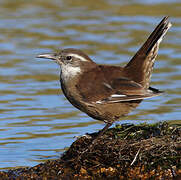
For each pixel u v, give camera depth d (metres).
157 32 12.09
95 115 12.36
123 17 25.61
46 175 11.93
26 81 18.98
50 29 24.20
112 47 22.00
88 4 27.88
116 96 11.91
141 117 15.70
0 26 24.44
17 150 13.48
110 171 11.80
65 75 12.69
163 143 11.96
